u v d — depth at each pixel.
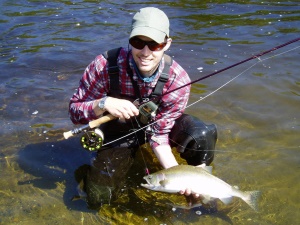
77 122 1.72
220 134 2.09
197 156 1.77
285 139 2.05
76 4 4.20
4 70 2.76
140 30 1.44
